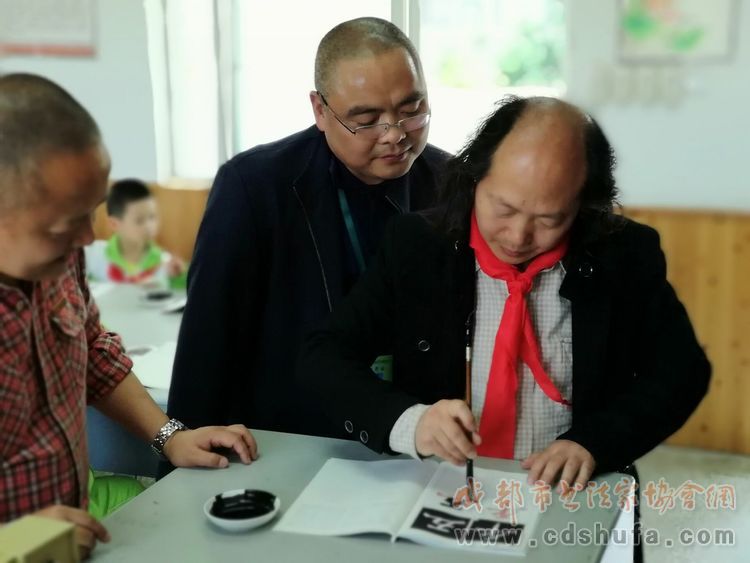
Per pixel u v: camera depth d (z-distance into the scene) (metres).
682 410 1.30
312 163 1.69
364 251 1.70
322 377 1.34
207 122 3.92
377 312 1.40
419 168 1.78
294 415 1.68
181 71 3.88
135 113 3.93
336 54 1.56
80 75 3.96
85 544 1.04
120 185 3.57
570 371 1.33
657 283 1.33
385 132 1.55
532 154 1.13
